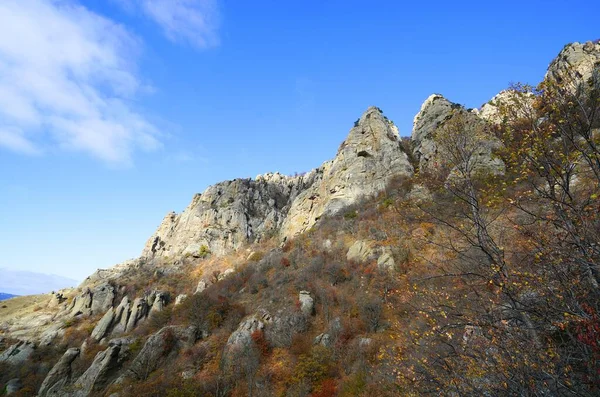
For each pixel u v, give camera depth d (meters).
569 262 7.53
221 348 39.69
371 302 37.06
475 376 8.43
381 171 78.94
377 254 46.91
